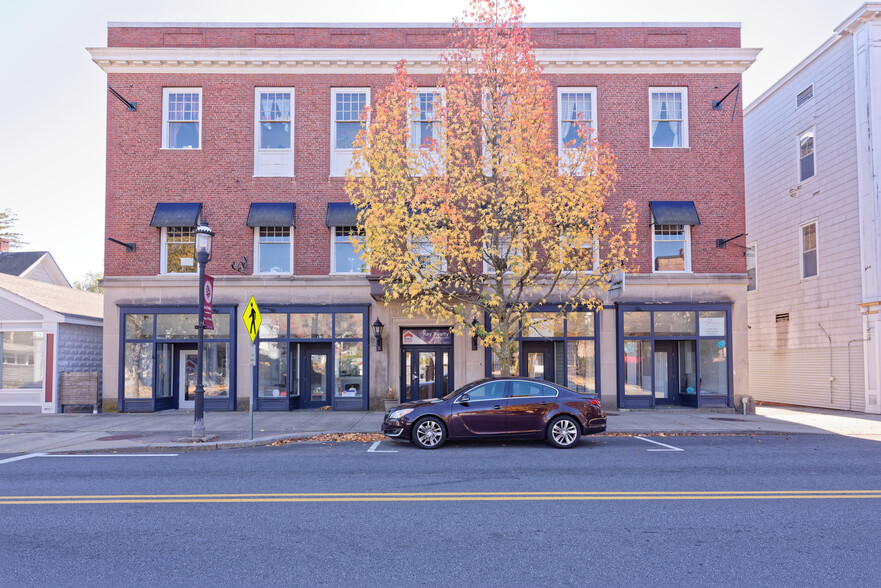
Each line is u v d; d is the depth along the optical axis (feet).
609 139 62.85
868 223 60.95
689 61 63.00
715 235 62.75
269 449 38.96
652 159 62.85
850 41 63.52
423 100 62.75
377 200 52.13
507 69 47.21
